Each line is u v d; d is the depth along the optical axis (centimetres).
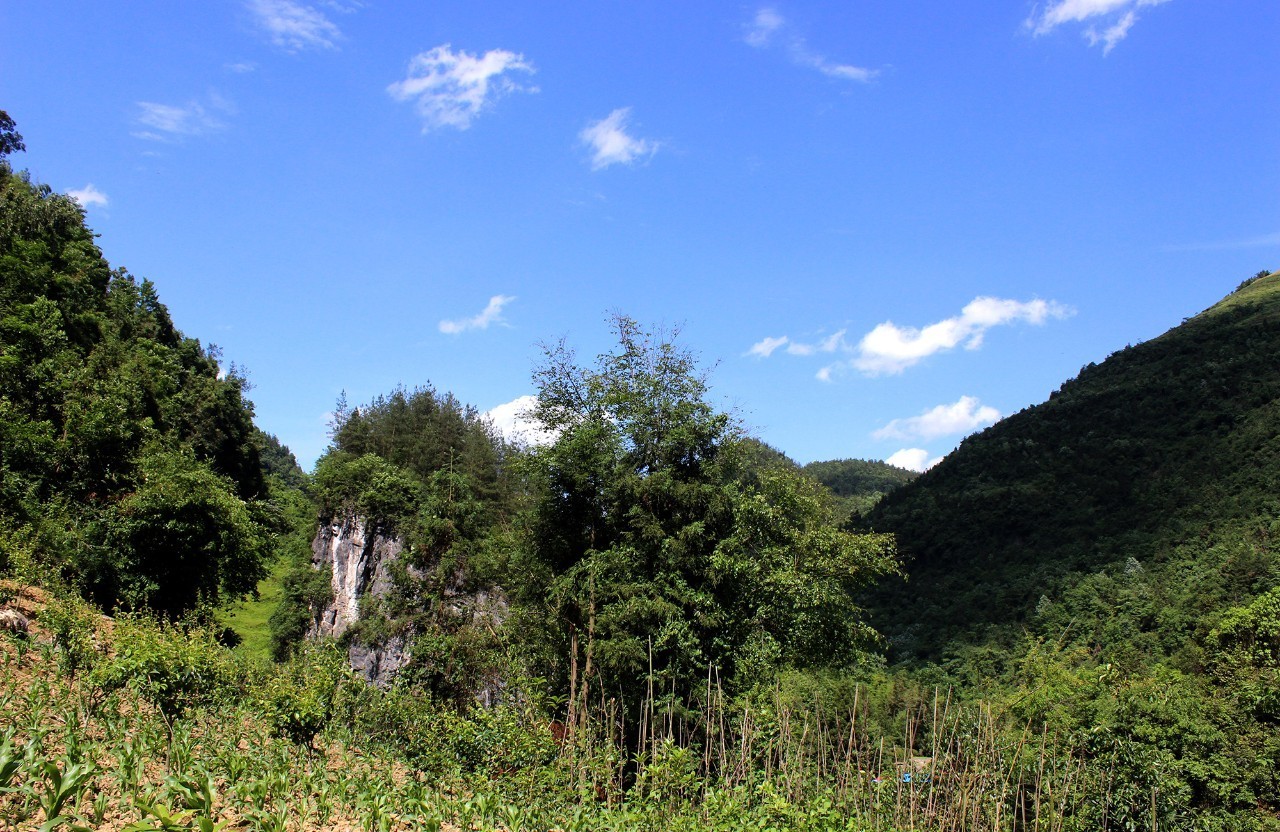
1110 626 4469
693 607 1828
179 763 871
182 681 1155
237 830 746
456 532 2594
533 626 2033
